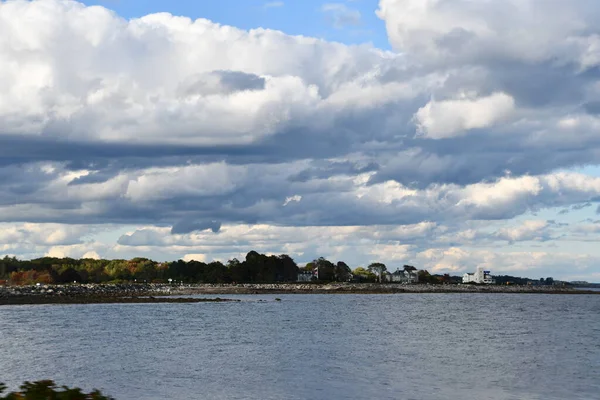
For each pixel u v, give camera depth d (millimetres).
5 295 183750
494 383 52844
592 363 63750
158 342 79750
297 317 128000
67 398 25469
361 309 163375
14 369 58062
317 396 47656
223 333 92000
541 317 136250
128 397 46688
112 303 173250
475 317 134750
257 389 49875
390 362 64000
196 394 47938
